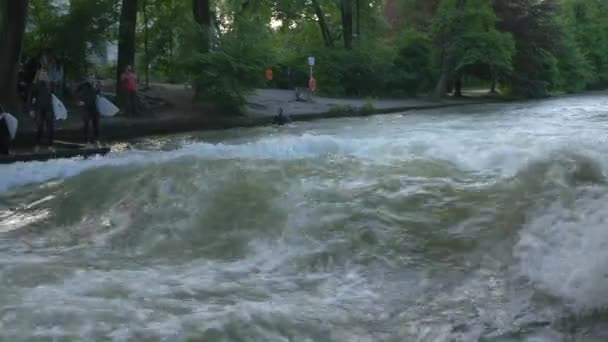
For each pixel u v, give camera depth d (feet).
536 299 16.84
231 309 16.66
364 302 17.33
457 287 18.11
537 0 146.41
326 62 128.67
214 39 82.02
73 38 78.79
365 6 140.87
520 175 25.46
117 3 80.18
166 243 23.31
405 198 25.07
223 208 25.77
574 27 186.29
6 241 24.45
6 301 17.12
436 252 20.61
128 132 66.13
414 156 33.27
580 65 166.91
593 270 17.25
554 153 27.20
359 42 132.87
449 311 16.62
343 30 138.21
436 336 15.30
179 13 92.58
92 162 37.04
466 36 131.44
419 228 22.31
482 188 25.57
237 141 60.08
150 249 22.89
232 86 78.59
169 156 37.96
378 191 26.20
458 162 31.45
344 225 22.93
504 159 30.81
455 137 48.39
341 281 18.97
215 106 80.84
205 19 84.94
